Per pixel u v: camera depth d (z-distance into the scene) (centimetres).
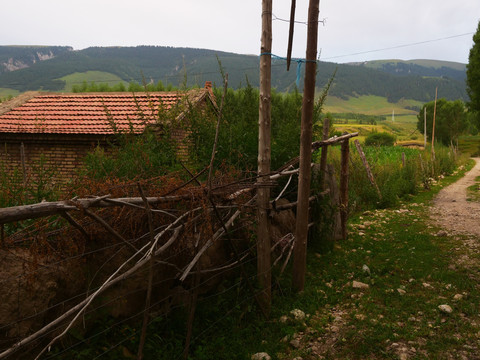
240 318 470
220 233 449
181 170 560
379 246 820
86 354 327
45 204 276
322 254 761
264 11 493
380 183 1438
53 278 322
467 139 7188
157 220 399
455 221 1054
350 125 14062
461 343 426
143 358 369
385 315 504
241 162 688
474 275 632
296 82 538
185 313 434
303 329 471
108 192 379
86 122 1106
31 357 303
